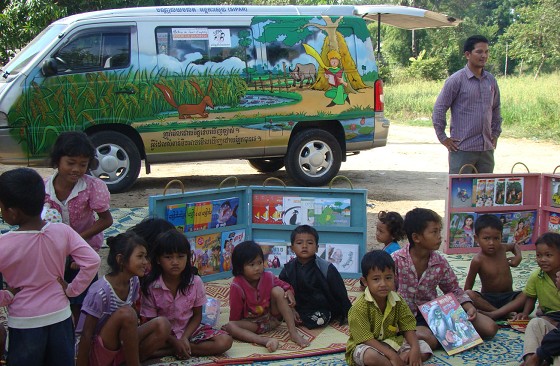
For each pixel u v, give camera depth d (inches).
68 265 167.0
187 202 221.6
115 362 153.6
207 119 360.2
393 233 212.5
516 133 696.4
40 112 335.9
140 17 349.7
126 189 360.2
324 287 191.5
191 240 223.8
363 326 159.8
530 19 1497.3
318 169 388.5
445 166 495.5
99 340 149.6
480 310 197.2
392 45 1945.1
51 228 132.6
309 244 190.4
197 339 170.2
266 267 235.8
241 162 503.8
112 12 347.9
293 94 371.9
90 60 344.5
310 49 373.4
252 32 364.5
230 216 233.5
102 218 176.4
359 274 231.3
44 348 131.0
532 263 251.4
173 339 167.5
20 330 129.6
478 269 200.7
